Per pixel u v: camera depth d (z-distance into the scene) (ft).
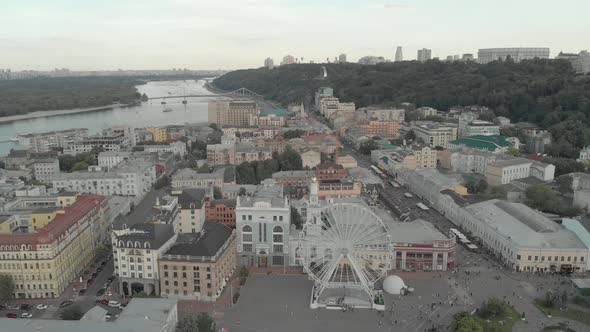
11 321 648.38
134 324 649.20
